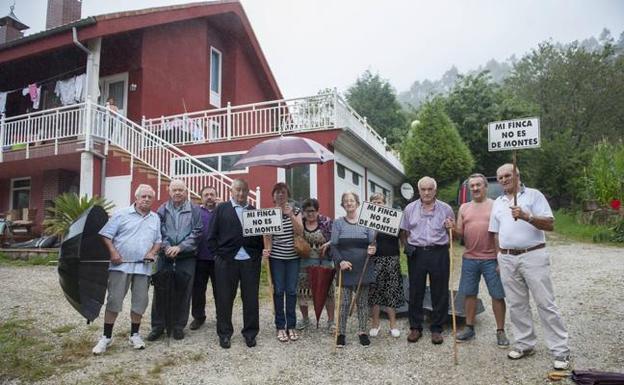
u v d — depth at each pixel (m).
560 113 37.09
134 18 14.06
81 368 4.83
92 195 12.42
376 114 37.56
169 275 5.64
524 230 4.79
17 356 5.14
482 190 5.46
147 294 5.38
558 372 4.48
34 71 16.62
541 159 27.92
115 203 12.58
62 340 5.68
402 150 22.44
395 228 5.42
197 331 6.06
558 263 10.45
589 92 37.19
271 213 5.42
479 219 5.45
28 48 14.01
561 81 37.72
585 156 27.22
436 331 5.50
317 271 5.85
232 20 18.81
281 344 5.58
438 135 19.77
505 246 4.91
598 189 16.83
